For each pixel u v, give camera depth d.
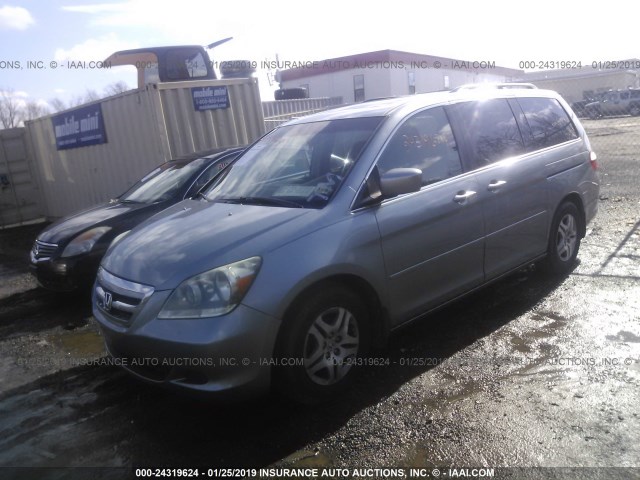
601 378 3.48
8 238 11.99
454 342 4.18
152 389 3.95
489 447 2.91
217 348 2.95
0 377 4.45
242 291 3.03
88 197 11.26
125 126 9.51
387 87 20.17
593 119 32.78
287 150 4.34
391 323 3.73
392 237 3.63
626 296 4.75
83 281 5.79
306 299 3.24
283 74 22.86
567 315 4.47
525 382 3.52
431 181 4.00
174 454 3.12
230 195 4.21
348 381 3.52
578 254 6.06
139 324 3.15
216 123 9.51
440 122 4.28
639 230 6.87
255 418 3.39
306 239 3.27
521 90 5.20
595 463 2.72
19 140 13.18
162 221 4.01
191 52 10.30
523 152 4.82
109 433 3.41
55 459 3.18
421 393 3.50
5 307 6.50
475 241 4.22
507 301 4.88
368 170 3.68
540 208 4.87
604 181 10.77
